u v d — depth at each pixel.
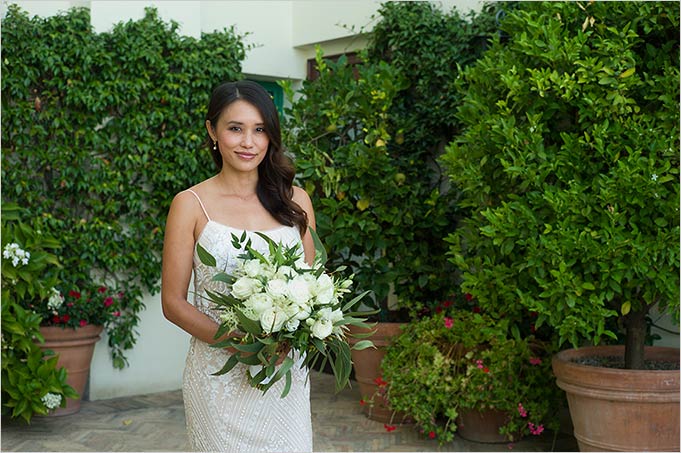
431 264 5.29
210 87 5.75
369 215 5.21
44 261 4.92
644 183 3.39
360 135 5.38
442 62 5.32
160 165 5.59
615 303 3.86
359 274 5.08
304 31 6.63
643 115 3.56
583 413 3.81
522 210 3.65
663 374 3.59
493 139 3.77
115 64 5.45
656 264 3.49
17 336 4.67
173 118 5.60
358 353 5.05
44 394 4.64
